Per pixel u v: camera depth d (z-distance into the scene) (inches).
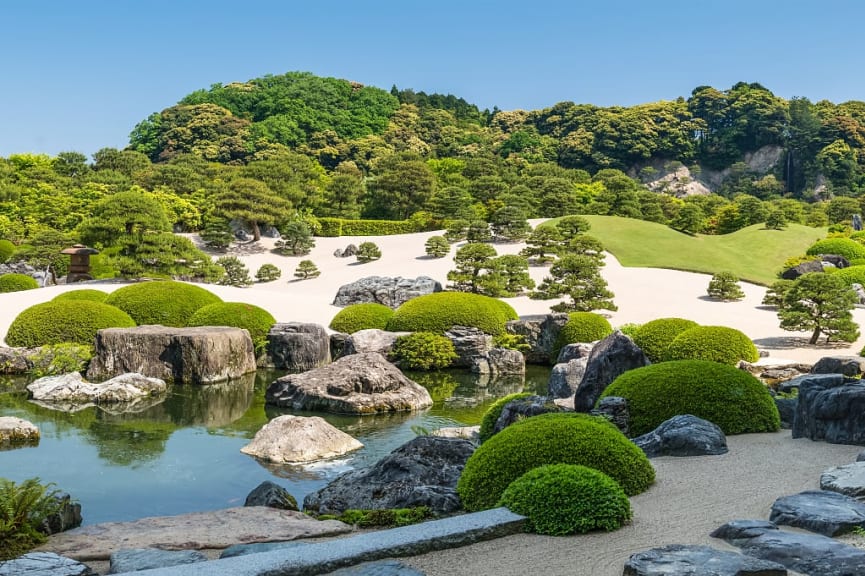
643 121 4972.9
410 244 2292.1
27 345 900.6
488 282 1573.6
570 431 331.0
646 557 226.8
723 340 804.0
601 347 533.0
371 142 4426.7
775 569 216.4
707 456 385.1
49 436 576.4
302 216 2642.7
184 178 2859.3
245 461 506.9
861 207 3169.3
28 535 298.4
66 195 2534.5
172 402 724.7
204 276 1737.2
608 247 2054.6
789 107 4943.4
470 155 4338.1
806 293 1060.5
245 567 225.0
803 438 428.5
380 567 229.8
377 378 710.5
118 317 949.8
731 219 2864.2
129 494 433.7
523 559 245.6
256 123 4498.0
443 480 375.6
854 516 261.9
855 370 683.4
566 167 4817.9
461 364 991.6
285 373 903.1
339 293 1453.0
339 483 389.7
